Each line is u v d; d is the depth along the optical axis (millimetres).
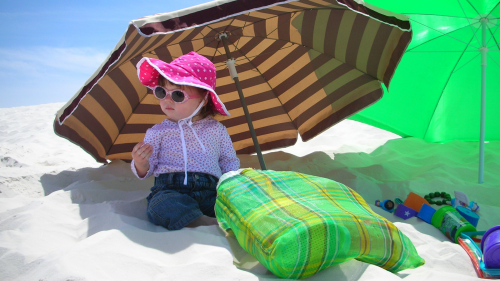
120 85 3158
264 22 2930
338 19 2805
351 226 1494
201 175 2256
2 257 1611
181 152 2283
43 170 3291
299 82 3406
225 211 1831
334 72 3221
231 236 1895
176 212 2018
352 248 1472
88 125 3234
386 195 2791
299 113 3566
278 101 3592
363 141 4680
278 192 1758
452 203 2482
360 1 2217
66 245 1836
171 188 2225
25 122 7324
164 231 2000
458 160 3768
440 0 3104
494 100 4004
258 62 3355
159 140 2314
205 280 1435
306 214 1528
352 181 2941
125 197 2709
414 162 3758
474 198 2811
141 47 2494
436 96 4094
